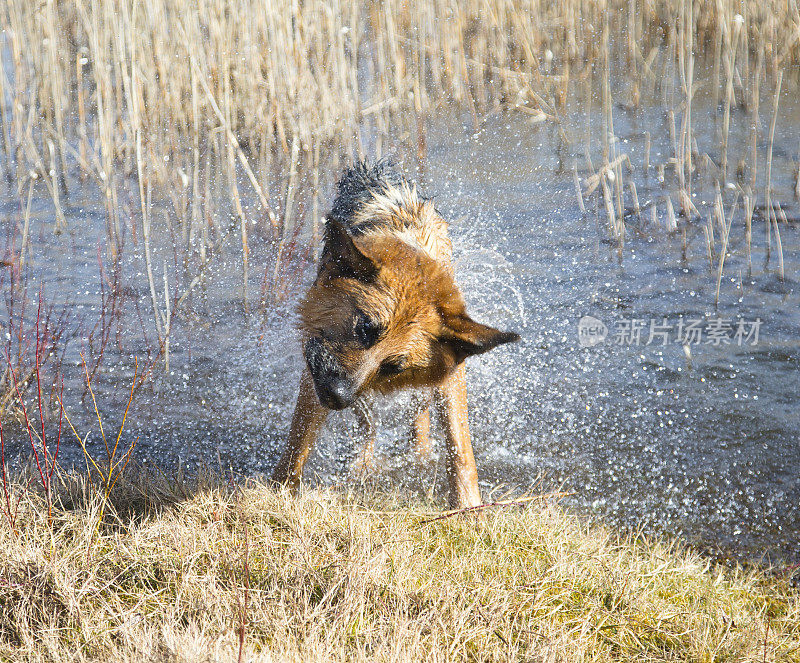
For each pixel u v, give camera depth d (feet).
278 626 20.21
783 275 52.03
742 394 38.58
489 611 21.91
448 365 27.58
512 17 96.84
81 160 67.15
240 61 69.46
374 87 82.17
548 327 46.06
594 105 92.84
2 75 70.69
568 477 32.65
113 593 21.50
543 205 65.00
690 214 62.59
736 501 30.96
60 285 49.14
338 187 36.17
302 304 28.58
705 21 94.32
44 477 27.53
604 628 22.61
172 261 54.24
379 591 22.38
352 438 34.50
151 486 28.14
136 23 62.34
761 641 22.29
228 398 38.73
